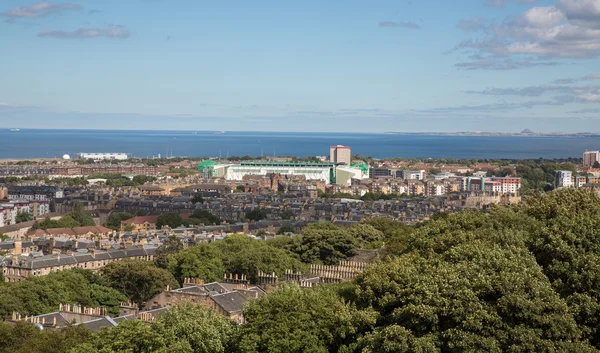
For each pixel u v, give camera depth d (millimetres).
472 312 185000
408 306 193375
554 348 179375
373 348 188750
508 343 183500
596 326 195750
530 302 184375
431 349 181625
